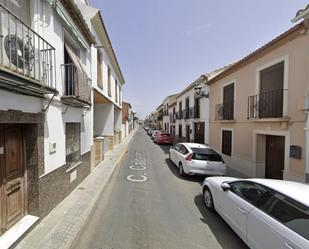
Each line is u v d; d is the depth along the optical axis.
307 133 6.22
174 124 31.94
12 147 3.90
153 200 6.32
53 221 4.46
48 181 4.73
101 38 11.53
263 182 3.95
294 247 2.65
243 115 10.05
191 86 19.45
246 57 9.32
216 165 8.70
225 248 3.92
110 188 7.33
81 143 7.33
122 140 25.92
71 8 5.83
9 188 3.81
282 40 7.21
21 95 3.73
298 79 6.59
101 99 13.91
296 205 3.06
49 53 4.81
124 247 3.83
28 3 4.40
